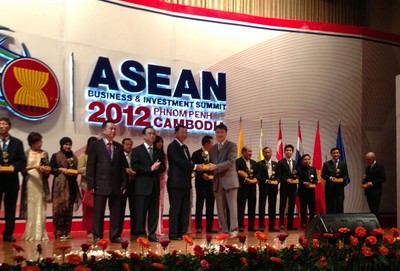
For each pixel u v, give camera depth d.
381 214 11.81
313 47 11.27
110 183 6.27
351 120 11.53
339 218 4.86
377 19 13.21
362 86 11.69
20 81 8.23
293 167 9.41
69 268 3.53
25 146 8.27
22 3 8.37
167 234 8.17
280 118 10.89
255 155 10.62
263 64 10.82
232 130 10.45
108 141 6.36
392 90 12.09
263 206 9.15
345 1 12.86
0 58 8.08
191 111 10.00
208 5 10.95
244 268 3.81
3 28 8.14
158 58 9.77
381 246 4.25
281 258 4.00
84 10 9.01
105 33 9.21
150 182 6.80
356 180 11.50
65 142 7.27
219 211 7.47
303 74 11.15
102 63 9.10
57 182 7.20
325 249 4.18
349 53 11.59
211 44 10.35
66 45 8.80
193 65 10.15
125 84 9.32
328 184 9.56
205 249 4.03
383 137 11.93
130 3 9.51
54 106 8.57
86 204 7.53
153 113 9.58
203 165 7.30
